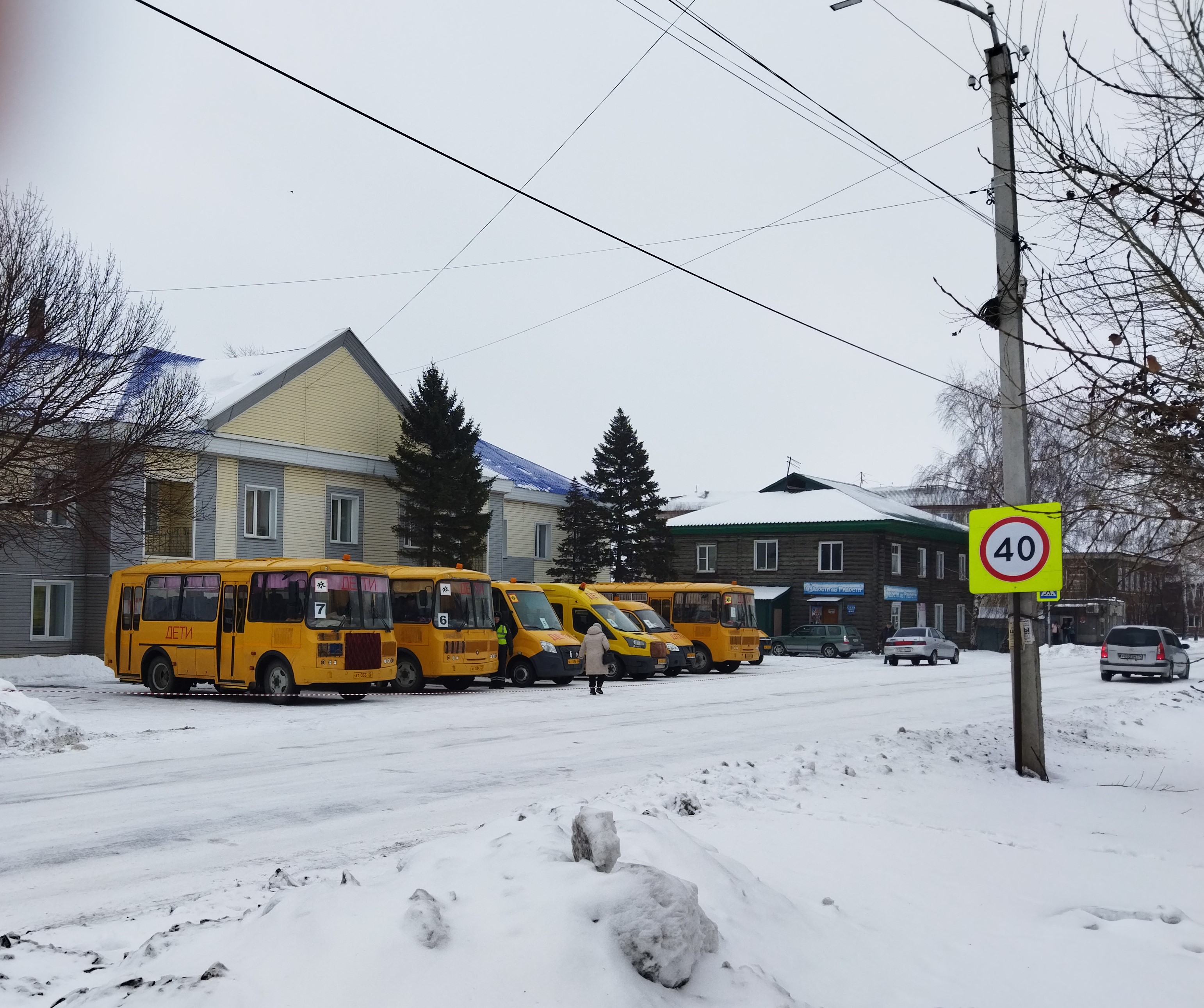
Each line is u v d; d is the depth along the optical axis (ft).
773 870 22.61
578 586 110.73
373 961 13.43
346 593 72.59
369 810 33.40
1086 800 35.99
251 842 28.71
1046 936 19.48
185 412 86.43
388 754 47.06
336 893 15.60
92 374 76.28
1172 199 23.63
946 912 20.67
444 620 84.74
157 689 78.38
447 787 37.86
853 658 167.63
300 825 31.07
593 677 85.81
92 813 32.76
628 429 175.52
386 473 128.06
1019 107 25.81
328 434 121.19
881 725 61.77
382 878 18.53
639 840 19.19
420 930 13.91
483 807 33.96
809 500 195.52
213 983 13.12
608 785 38.45
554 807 22.63
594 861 16.74
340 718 62.44
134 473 79.61
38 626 99.66
